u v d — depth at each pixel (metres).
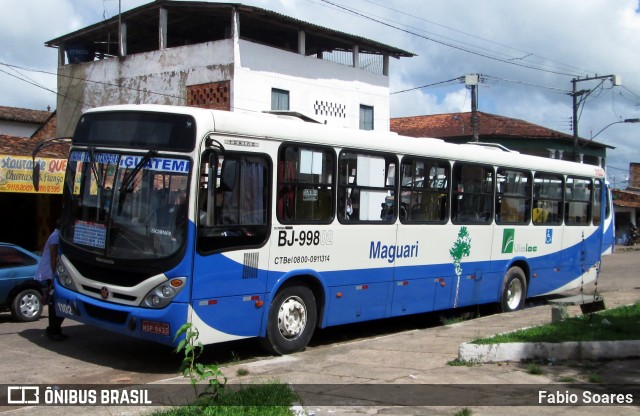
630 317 10.62
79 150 8.84
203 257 7.84
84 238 8.45
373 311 10.37
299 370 7.98
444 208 11.73
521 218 13.77
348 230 9.83
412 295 11.07
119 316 8.01
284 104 24.64
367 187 10.17
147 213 7.94
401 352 9.11
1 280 11.30
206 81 23.30
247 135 8.37
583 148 44.31
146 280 7.76
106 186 8.34
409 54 29.78
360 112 28.22
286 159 8.89
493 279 13.03
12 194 18.50
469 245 12.31
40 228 18.97
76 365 8.46
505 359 8.29
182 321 7.65
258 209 8.52
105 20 26.23
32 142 19.67
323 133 9.43
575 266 15.62
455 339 10.05
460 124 43.47
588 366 8.06
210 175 7.90
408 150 10.89
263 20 24.41
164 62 24.41
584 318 10.48
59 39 28.33
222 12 23.69
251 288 8.44
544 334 9.06
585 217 16.00
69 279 8.64
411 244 11.00
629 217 48.75
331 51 29.36
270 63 23.94
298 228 9.05
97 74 26.72
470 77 27.81
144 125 8.20
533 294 14.31
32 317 11.76
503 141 40.41
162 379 7.78
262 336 8.71
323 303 9.52
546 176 14.53
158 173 7.98
